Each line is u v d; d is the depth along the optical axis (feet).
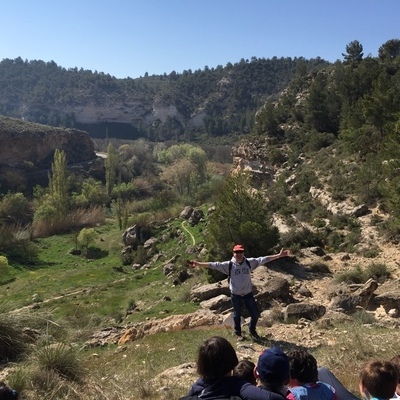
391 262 72.59
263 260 35.70
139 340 42.29
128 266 162.91
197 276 90.99
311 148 159.02
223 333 39.17
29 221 258.57
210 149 486.38
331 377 16.25
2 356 34.06
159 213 221.25
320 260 78.79
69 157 380.58
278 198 128.26
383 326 41.63
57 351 29.45
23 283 147.23
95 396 25.57
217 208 81.41
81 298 103.65
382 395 12.91
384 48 235.20
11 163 335.88
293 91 216.13
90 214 250.16
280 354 13.32
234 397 12.64
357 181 110.32
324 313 46.24
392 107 120.47
